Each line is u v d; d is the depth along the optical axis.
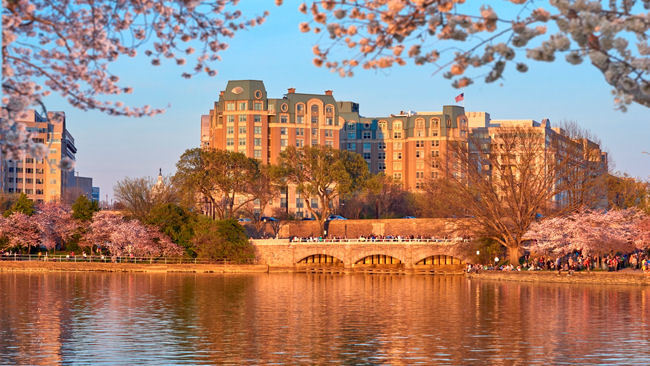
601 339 55.69
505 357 48.62
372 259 156.00
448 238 142.00
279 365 46.22
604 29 16.36
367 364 46.47
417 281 120.31
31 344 53.41
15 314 70.81
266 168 173.62
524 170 125.88
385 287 106.25
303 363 46.84
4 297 87.19
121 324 64.06
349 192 172.25
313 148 173.75
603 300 83.31
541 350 51.16
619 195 147.88
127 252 150.12
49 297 87.44
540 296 89.06
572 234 118.12
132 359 47.84
